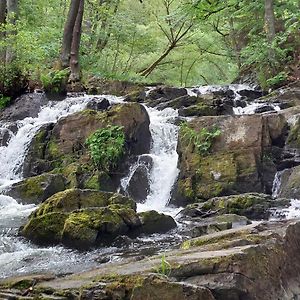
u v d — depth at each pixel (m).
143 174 10.38
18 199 9.30
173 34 25.94
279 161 9.81
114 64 22.22
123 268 4.56
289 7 18.28
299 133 9.95
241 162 9.68
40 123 12.49
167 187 10.26
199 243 5.52
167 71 28.14
